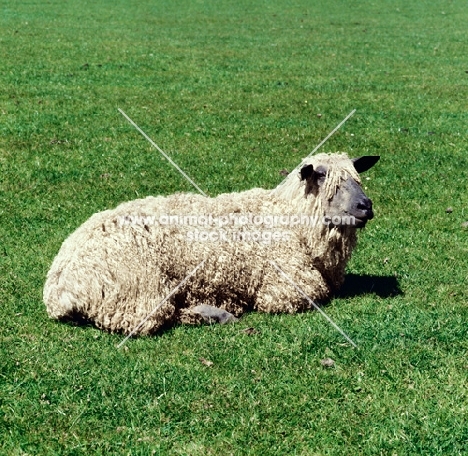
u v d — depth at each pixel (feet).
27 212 15.79
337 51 37.86
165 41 39.40
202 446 9.86
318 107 25.22
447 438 10.05
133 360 11.11
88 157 19.08
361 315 12.39
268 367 11.09
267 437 10.00
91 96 25.81
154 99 25.67
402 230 15.52
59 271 11.75
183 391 10.63
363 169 12.77
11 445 9.81
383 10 56.08
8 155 19.01
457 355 11.49
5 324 11.91
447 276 13.73
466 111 25.23
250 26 46.73
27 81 27.89
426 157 19.86
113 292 11.50
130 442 9.89
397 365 11.19
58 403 10.43
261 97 26.48
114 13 50.90
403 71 32.63
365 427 10.18
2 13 48.29
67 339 11.50
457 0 61.67
